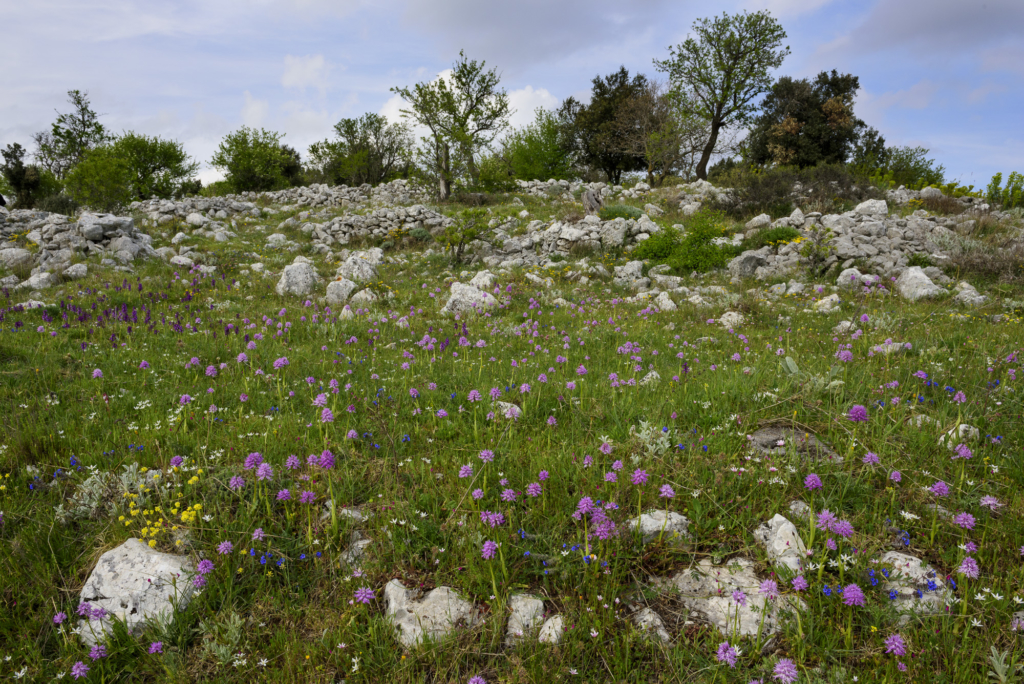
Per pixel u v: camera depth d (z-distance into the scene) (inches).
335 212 1059.9
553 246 754.2
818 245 609.3
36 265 606.2
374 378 283.6
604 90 1865.2
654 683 112.7
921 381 243.6
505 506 162.2
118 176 1007.0
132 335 368.2
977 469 172.7
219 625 127.9
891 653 112.7
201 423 222.1
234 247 742.5
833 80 1721.2
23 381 273.0
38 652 124.5
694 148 1647.4
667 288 579.5
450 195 1228.5
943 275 541.6
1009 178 937.5
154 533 151.1
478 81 1278.3
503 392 253.1
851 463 168.7
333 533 153.6
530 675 114.4
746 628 123.1
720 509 155.3
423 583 140.3
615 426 209.3
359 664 119.0
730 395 227.8
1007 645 114.0
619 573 137.9
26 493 175.2
